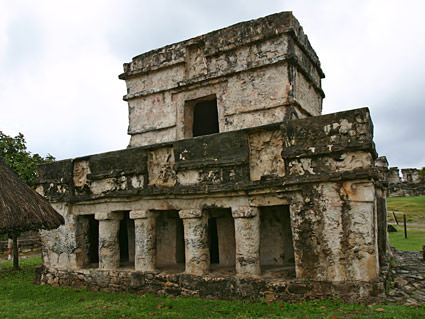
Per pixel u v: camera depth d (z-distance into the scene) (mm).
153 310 6004
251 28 8742
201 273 6832
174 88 9695
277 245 7539
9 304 6898
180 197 7227
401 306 5199
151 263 7508
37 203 6895
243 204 6602
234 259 7762
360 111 5738
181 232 8664
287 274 6402
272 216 7664
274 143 6582
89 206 8547
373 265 5465
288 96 8125
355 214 5613
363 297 5402
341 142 5805
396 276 7332
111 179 8211
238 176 6645
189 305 6113
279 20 8406
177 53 9805
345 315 4887
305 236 5934
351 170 5680
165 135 9766
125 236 10305
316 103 10359
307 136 6098
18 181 7051
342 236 5660
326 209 5812
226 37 9039
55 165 9281
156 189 7426
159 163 7730
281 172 6430
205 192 6844
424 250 9273
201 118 11844
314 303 5531
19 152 13672
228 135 6852
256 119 8445
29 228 6422
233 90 8828
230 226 7879
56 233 9000
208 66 9281
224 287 6430
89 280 8125
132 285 7414
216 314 5500
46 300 7152
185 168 7168
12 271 11297
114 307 6336
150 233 7625
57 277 8719
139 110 10328
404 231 15922
